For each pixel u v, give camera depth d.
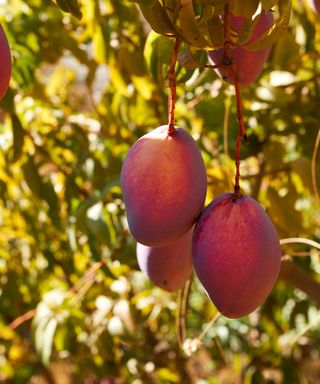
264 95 1.83
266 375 2.72
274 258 0.94
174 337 2.83
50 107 2.21
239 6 0.91
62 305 1.94
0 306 2.60
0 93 0.94
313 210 2.56
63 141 2.20
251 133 1.92
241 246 0.92
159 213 0.93
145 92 1.72
